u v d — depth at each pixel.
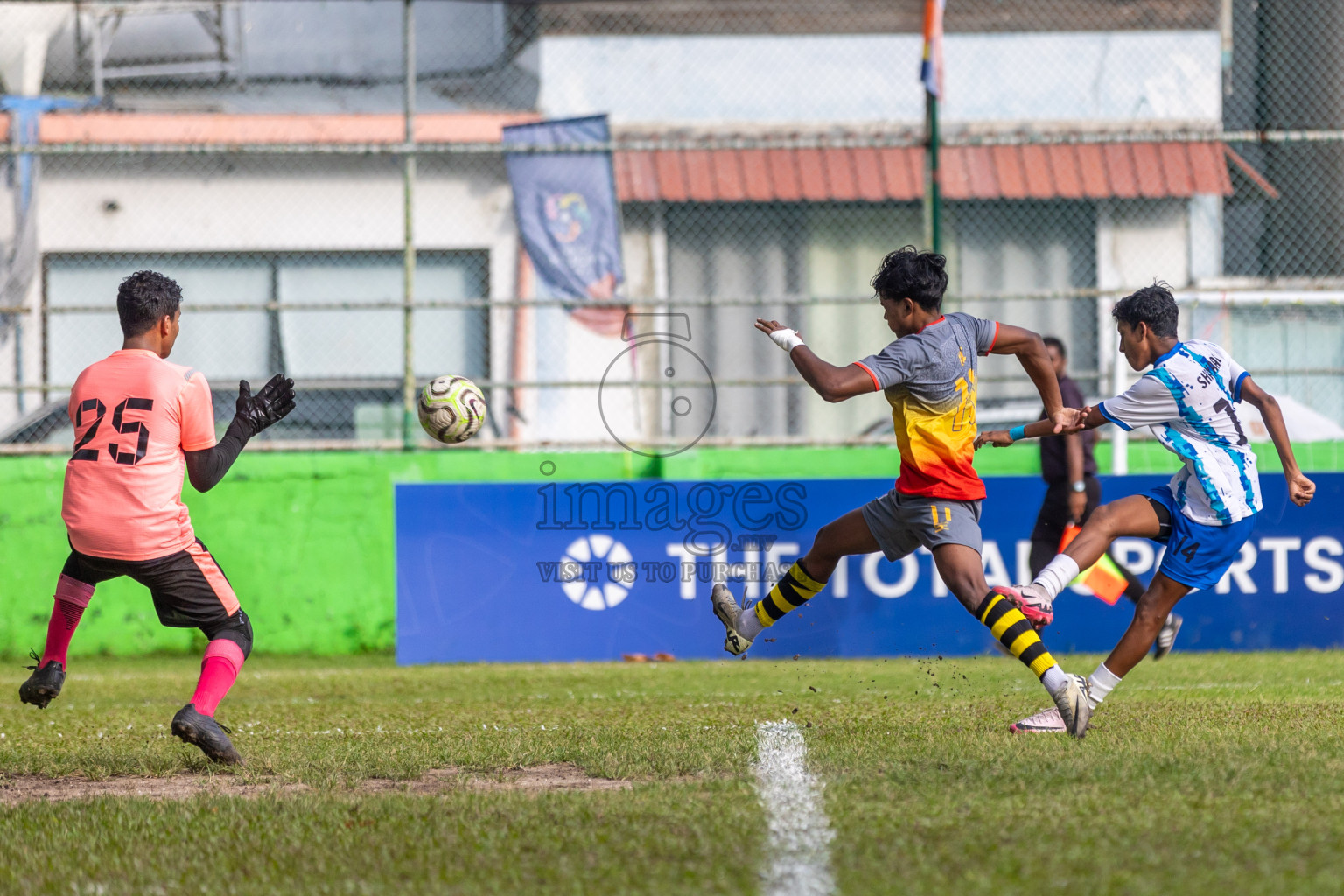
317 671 30.58
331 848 10.93
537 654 30.97
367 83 52.56
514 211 47.12
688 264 51.19
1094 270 51.59
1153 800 11.91
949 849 10.36
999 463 37.72
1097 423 17.20
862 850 10.43
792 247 51.50
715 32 52.78
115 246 50.31
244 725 20.00
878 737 16.56
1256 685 24.03
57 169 50.09
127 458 14.87
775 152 51.34
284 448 36.81
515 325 49.28
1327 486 31.38
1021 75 52.72
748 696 23.62
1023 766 13.64
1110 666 17.39
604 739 16.92
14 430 47.38
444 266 50.97
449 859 10.47
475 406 21.00
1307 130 51.59
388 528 35.59
